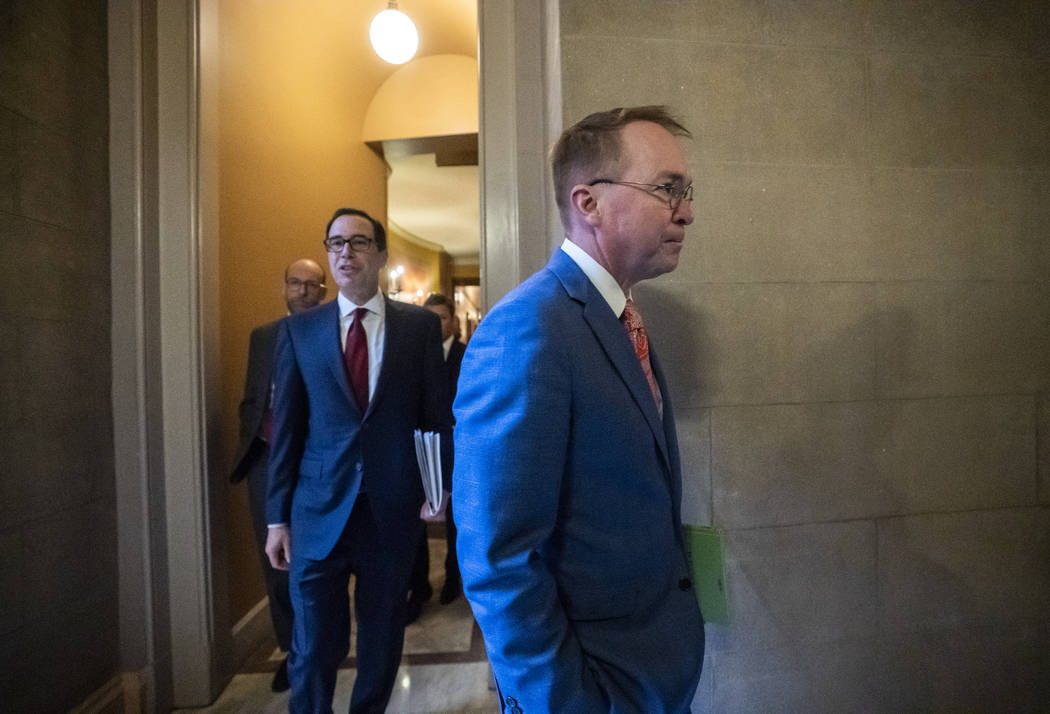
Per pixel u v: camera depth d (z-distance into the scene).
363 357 1.64
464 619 2.62
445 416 1.74
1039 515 1.56
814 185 1.48
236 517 2.29
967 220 1.54
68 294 1.62
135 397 1.83
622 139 0.87
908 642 1.51
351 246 1.63
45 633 1.50
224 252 2.25
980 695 1.54
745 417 1.46
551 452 0.72
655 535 0.83
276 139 2.83
